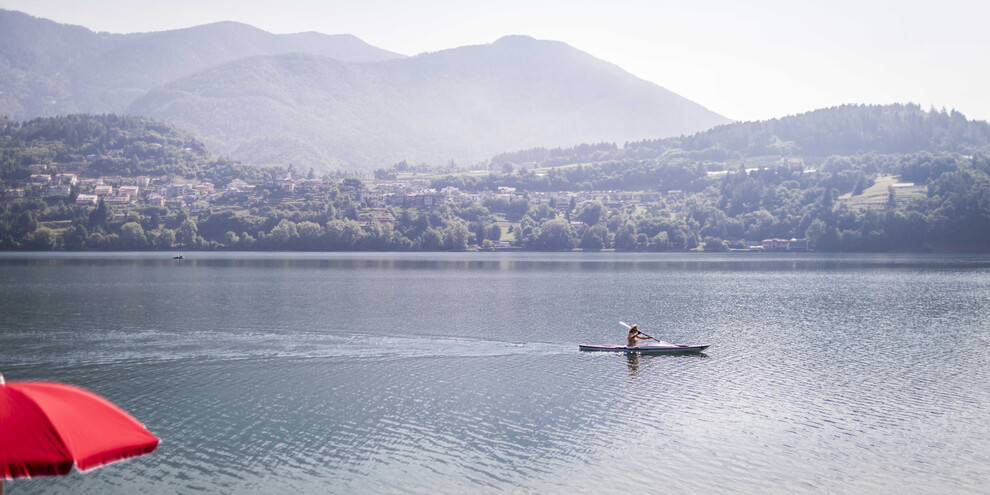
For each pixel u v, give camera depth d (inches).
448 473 1524.4
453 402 2043.6
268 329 3361.2
